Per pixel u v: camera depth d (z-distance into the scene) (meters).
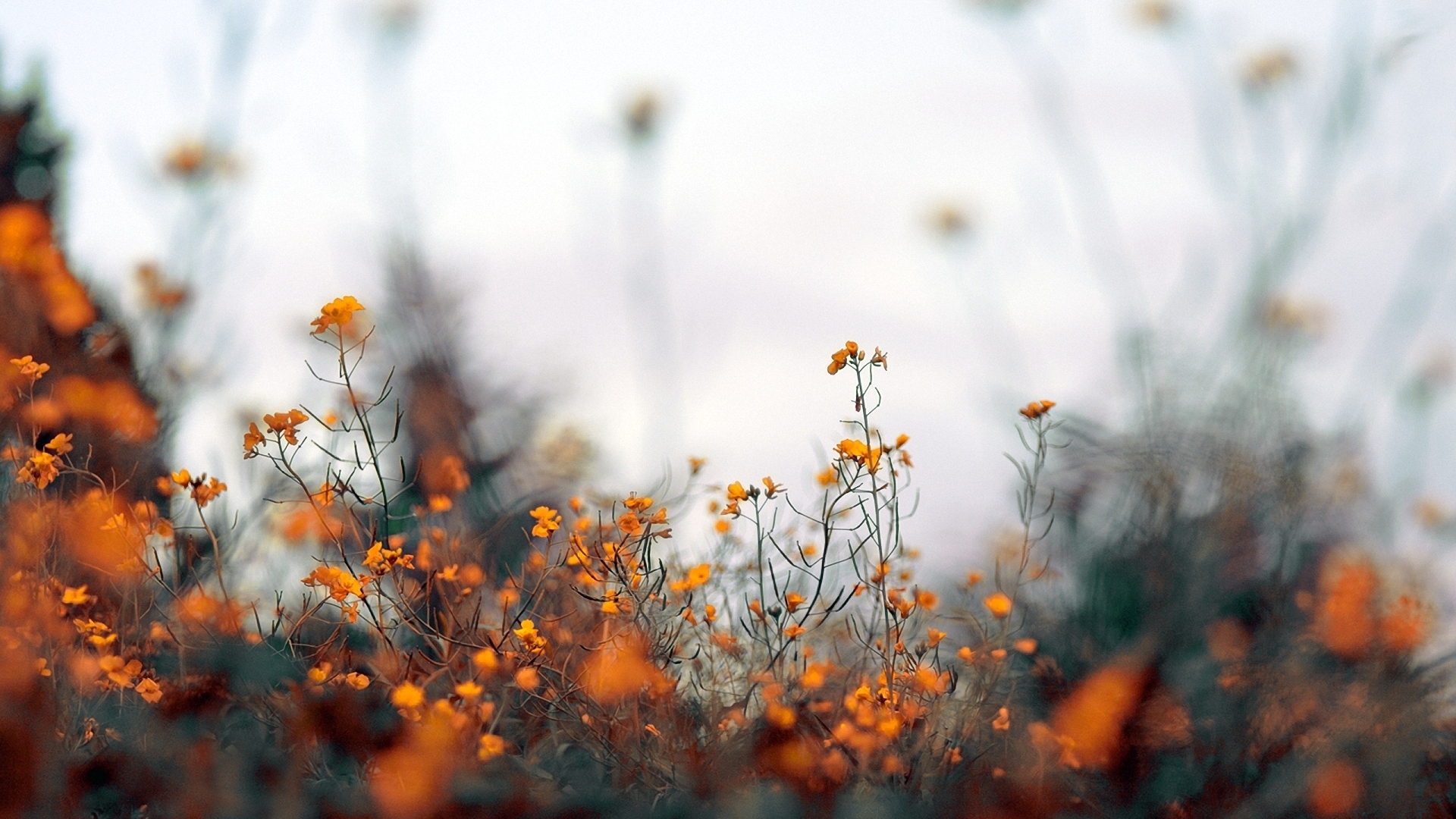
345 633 1.06
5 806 0.98
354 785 1.01
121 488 1.09
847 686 1.06
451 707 1.02
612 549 1.03
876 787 1.02
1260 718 1.08
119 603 1.08
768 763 1.02
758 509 1.03
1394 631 1.11
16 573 1.02
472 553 1.10
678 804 1.00
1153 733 1.06
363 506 1.06
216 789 0.99
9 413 1.09
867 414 1.03
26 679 1.00
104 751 1.01
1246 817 1.04
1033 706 1.08
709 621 1.06
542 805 1.00
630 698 1.03
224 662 1.03
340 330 1.03
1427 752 1.08
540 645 1.02
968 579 1.10
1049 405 1.07
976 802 1.01
